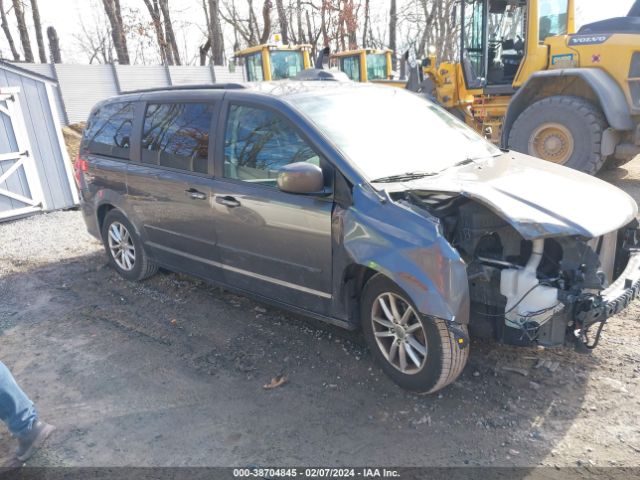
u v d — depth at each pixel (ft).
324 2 74.95
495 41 33.45
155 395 11.59
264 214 12.40
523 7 31.40
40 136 29.71
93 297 17.16
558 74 28.02
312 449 9.65
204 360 12.85
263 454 9.61
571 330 9.82
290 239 12.05
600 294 9.83
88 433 10.51
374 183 10.91
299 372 12.06
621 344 12.34
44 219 28.40
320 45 84.02
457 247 10.55
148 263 17.46
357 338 13.33
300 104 12.53
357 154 11.55
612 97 26.27
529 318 9.71
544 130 28.71
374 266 10.34
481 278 10.13
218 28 77.30
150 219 16.01
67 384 12.27
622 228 11.77
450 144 13.35
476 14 33.53
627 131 27.48
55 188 30.58
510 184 11.03
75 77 62.08
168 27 83.25
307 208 11.53
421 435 9.82
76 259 21.04
